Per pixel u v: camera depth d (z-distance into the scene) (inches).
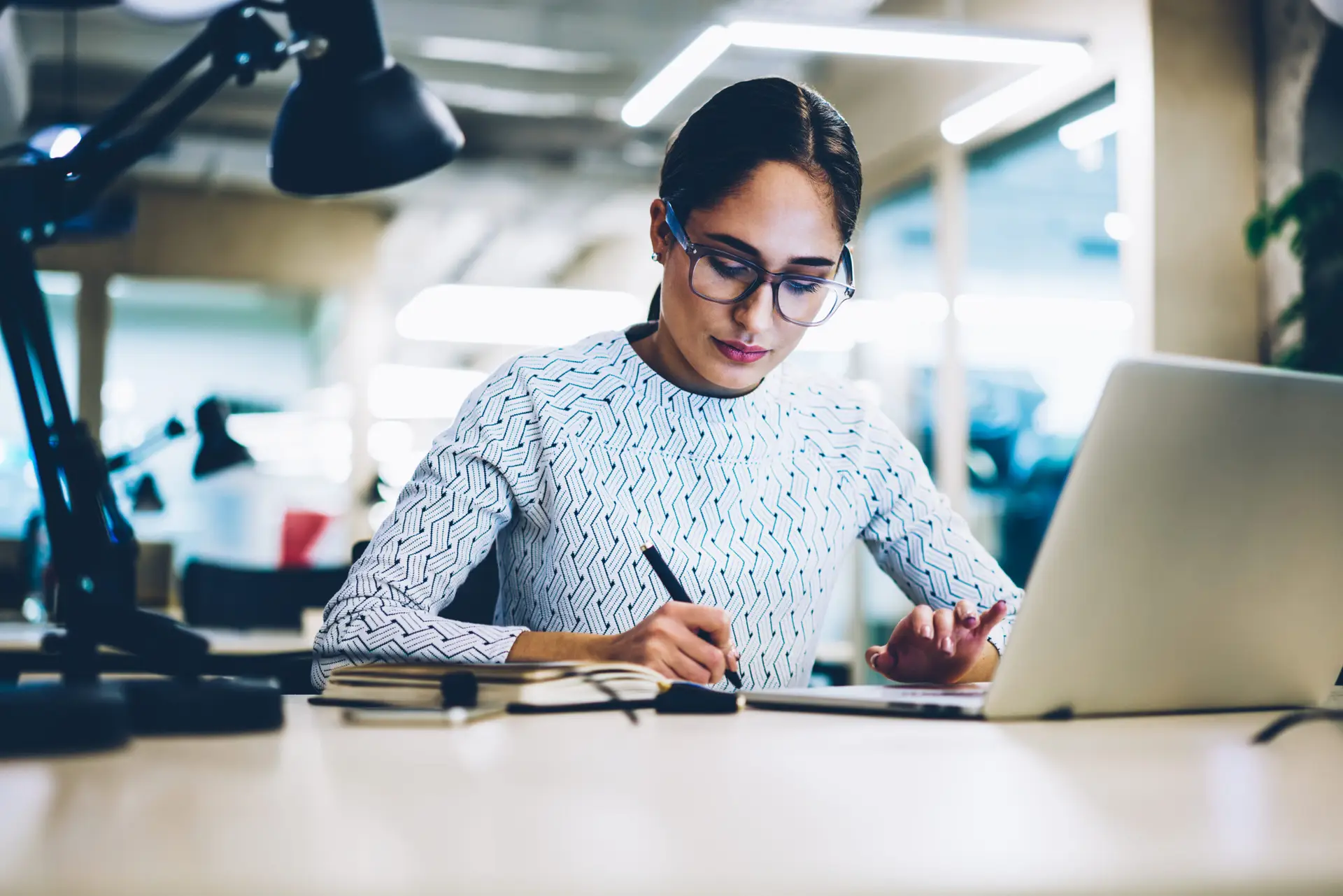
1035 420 192.2
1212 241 161.5
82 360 320.5
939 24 160.4
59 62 261.9
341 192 68.3
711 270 54.7
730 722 37.0
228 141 288.0
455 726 35.0
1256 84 163.6
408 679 39.9
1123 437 34.6
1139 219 162.2
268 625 141.9
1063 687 37.2
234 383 338.3
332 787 23.3
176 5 61.9
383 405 357.4
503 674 39.4
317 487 340.2
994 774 26.0
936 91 215.8
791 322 55.5
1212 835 19.3
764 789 23.6
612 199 339.9
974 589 63.2
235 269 333.4
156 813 20.1
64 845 17.3
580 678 40.8
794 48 157.5
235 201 334.3
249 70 47.2
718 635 45.9
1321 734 34.0
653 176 321.7
